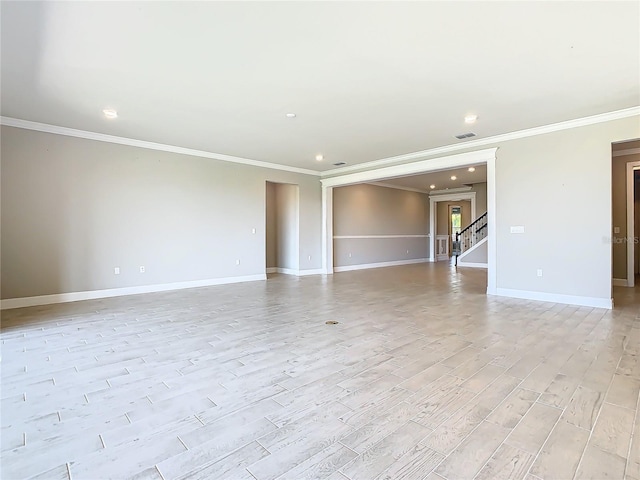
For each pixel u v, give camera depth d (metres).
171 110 4.45
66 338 3.51
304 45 2.90
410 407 2.13
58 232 5.25
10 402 2.21
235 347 3.25
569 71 3.39
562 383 2.46
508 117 4.76
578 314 4.45
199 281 6.84
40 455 1.68
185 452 1.71
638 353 3.04
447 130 5.33
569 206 5.05
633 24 2.61
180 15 2.50
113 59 3.13
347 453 1.69
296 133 5.47
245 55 3.06
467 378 2.55
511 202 5.60
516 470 1.57
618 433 1.85
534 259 5.41
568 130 5.02
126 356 3.01
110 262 5.76
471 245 11.92
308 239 8.90
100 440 1.80
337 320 4.23
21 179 4.94
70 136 5.34
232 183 7.30
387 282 7.52
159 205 6.29
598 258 4.83
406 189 12.19
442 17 2.52
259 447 1.74
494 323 4.06
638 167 6.40
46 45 2.90
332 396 2.28
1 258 4.81
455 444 1.76
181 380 2.53
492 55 3.07
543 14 2.49
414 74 3.44
